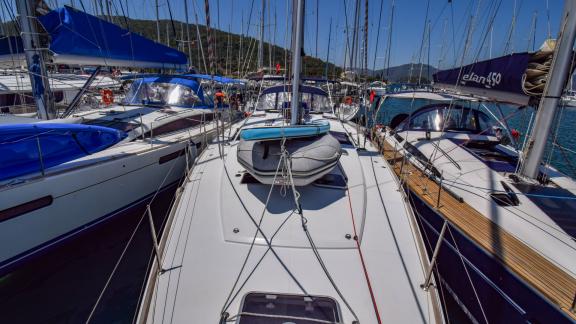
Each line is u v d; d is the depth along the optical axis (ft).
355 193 9.13
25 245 9.02
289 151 8.25
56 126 8.90
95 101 24.16
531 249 8.30
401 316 5.95
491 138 15.14
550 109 9.84
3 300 9.51
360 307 6.07
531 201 9.86
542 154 10.45
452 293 10.03
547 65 9.69
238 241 7.33
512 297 7.80
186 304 6.02
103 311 9.39
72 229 10.25
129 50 14.20
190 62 21.18
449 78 14.07
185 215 8.25
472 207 10.46
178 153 14.43
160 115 16.55
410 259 7.15
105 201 11.21
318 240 7.38
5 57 12.57
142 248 12.10
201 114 18.47
